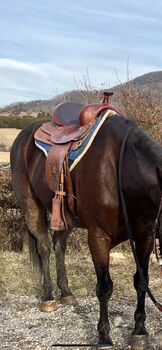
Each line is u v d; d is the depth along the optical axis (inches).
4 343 154.9
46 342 155.3
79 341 155.3
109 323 154.6
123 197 133.3
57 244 197.2
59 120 170.2
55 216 156.1
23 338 159.0
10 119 1055.0
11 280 218.5
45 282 190.1
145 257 142.0
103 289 140.2
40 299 198.8
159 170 121.4
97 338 156.9
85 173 141.9
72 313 181.8
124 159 134.4
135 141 134.2
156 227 122.6
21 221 277.0
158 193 125.0
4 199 274.8
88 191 140.2
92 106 151.8
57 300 197.6
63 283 194.5
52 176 158.2
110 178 135.8
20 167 191.5
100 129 145.2
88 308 187.0
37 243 194.7
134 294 202.2
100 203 136.8
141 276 133.8
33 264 196.4
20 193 195.2
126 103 303.7
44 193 172.4
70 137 154.0
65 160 152.1
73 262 252.5
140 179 129.0
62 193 153.6
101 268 140.3
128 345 151.3
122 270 239.6
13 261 250.4
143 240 140.3
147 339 147.2
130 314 178.1
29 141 189.0
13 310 186.4
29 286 213.2
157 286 214.2
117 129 140.1
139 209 133.0
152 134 298.5
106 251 140.7
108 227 138.3
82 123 151.6
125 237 142.5
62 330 165.2
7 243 280.2
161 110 304.0
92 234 141.6
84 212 143.7
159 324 167.6
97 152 140.1
